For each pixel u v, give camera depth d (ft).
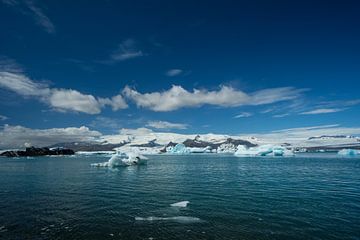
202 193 88.48
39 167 217.36
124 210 66.08
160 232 50.37
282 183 112.37
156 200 77.66
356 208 66.90
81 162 310.65
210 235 48.70
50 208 68.39
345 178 130.41
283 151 481.87
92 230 51.75
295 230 50.98
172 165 239.50
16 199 79.77
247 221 56.49
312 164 239.91
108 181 121.08
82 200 78.02
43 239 47.62
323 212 63.21
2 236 49.06
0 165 248.32
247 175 147.23
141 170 182.29
